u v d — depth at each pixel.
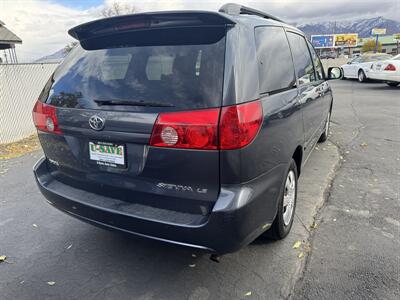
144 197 2.39
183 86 2.19
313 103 3.98
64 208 2.80
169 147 2.16
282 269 2.75
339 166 5.09
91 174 2.61
